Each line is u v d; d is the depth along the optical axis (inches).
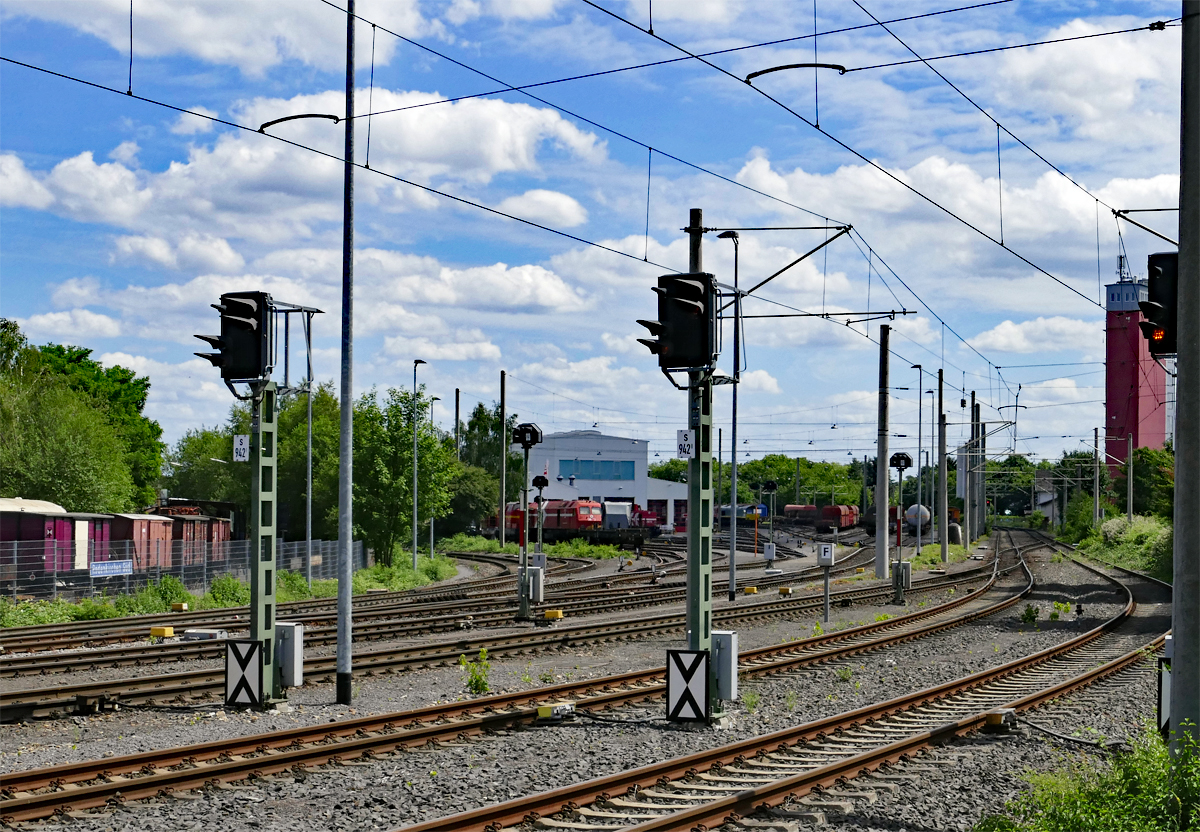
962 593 1770.4
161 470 3924.7
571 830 402.6
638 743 568.4
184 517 2298.2
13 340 2812.5
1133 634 1190.9
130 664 869.2
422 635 1115.9
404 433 2452.0
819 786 468.4
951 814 438.0
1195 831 382.9
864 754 507.5
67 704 645.3
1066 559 2874.0
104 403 3321.9
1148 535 2755.9
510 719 607.2
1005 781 493.0
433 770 490.9
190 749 495.5
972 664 932.0
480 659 892.6
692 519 635.5
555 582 1897.1
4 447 2309.3
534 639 1029.2
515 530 3634.4
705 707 620.1
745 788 466.6
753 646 1056.8
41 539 1734.7
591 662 924.0
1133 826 385.7
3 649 968.9
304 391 693.9
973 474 4407.0
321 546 2151.8
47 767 457.7
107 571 1553.9
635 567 2459.4
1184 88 423.8
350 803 436.5
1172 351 466.9
